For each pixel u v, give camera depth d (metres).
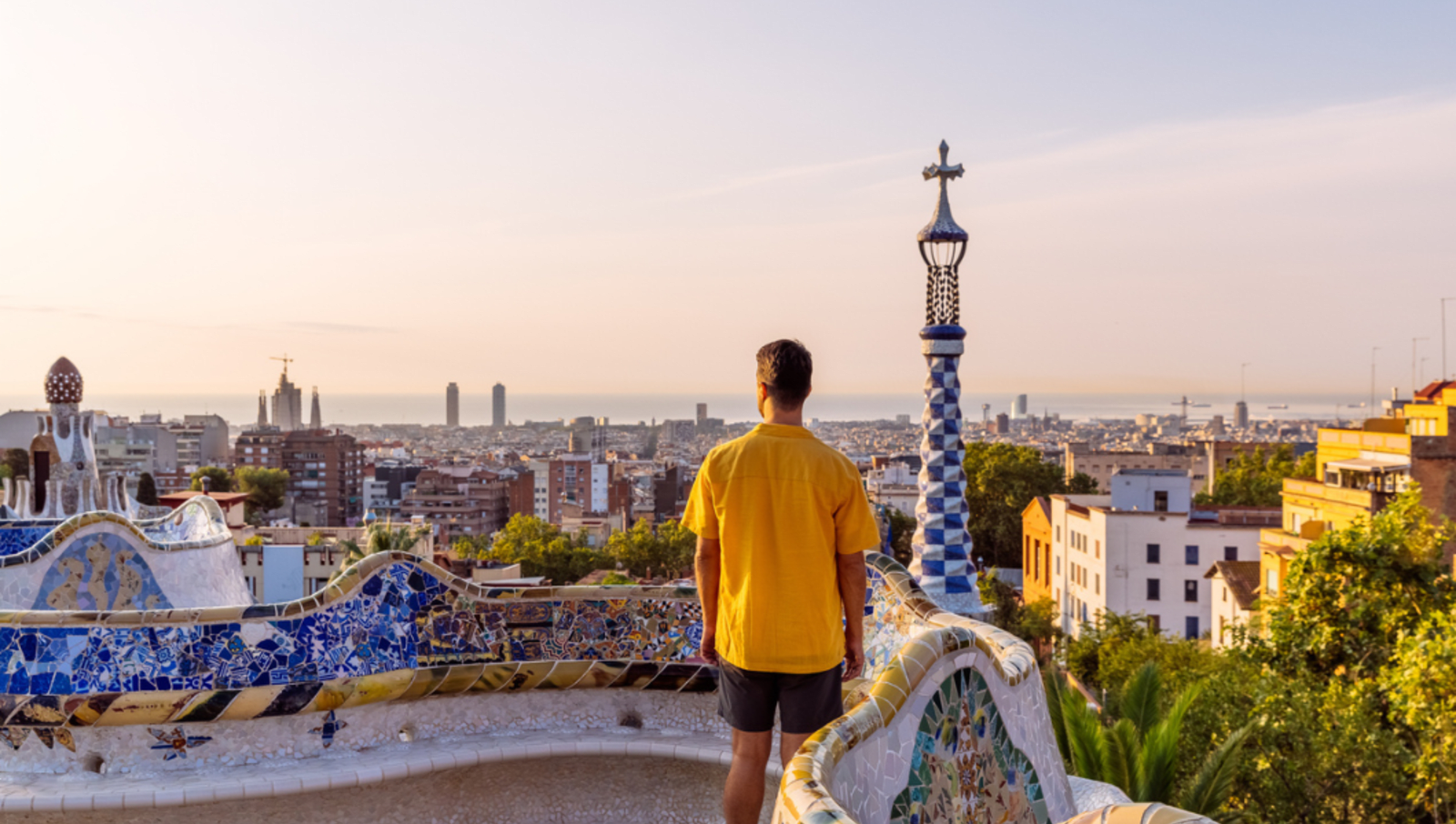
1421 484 43.38
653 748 5.25
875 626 5.19
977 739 3.14
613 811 5.32
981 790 3.10
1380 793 18.80
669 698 5.64
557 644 5.63
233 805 4.62
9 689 4.79
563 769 5.32
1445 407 44.41
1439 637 19.05
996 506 107.38
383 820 4.93
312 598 5.15
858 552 4.02
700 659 5.63
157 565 10.99
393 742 5.28
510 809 5.25
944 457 10.87
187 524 14.17
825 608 3.92
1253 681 22.47
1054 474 109.44
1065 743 15.45
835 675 3.96
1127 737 14.16
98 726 4.78
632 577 125.44
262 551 43.03
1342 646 24.22
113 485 15.18
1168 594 67.69
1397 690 19.53
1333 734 19.58
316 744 5.07
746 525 3.95
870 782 2.57
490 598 5.58
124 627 4.89
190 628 4.94
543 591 5.64
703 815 5.28
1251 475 119.50
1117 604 68.19
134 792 4.48
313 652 5.09
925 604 4.84
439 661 5.44
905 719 2.80
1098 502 84.12
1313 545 24.97
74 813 4.43
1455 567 27.05
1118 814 2.23
